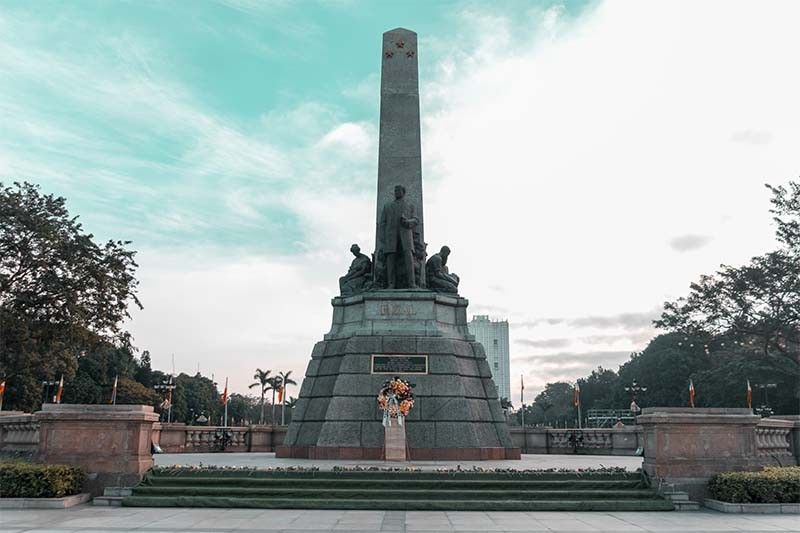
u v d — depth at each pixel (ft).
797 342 146.61
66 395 256.32
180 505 48.75
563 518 44.34
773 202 140.26
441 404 74.64
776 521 43.16
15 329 125.29
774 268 140.56
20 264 126.62
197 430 104.12
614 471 55.01
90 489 51.60
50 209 131.54
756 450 52.70
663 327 161.48
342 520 42.78
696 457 51.80
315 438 74.64
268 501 48.52
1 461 51.49
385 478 53.26
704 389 230.48
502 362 581.94
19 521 41.68
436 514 45.85
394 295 81.05
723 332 154.40
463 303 84.48
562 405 511.81
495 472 54.08
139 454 52.80
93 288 133.18
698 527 40.50
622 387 328.49
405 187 87.76
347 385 75.25
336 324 83.76
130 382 286.87
